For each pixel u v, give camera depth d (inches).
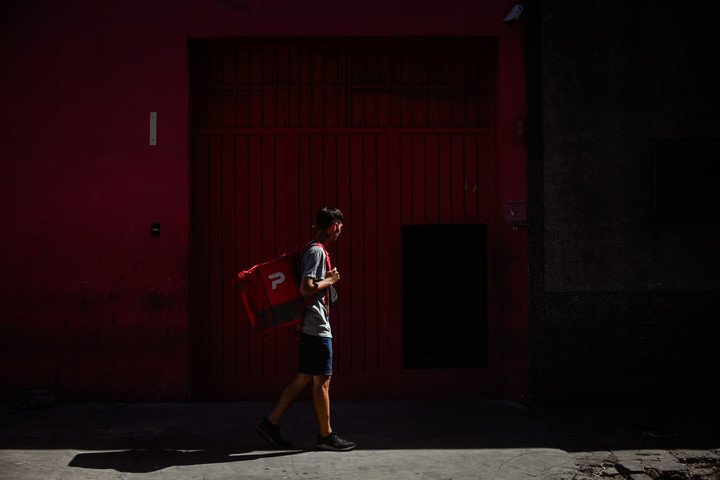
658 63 254.4
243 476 183.0
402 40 257.1
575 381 253.9
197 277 256.1
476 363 261.0
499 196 257.3
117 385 249.0
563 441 215.5
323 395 200.7
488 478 184.4
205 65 257.1
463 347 260.5
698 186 256.4
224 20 248.5
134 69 248.1
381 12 250.8
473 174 260.8
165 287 248.7
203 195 256.5
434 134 260.7
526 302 253.8
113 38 247.8
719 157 256.5
